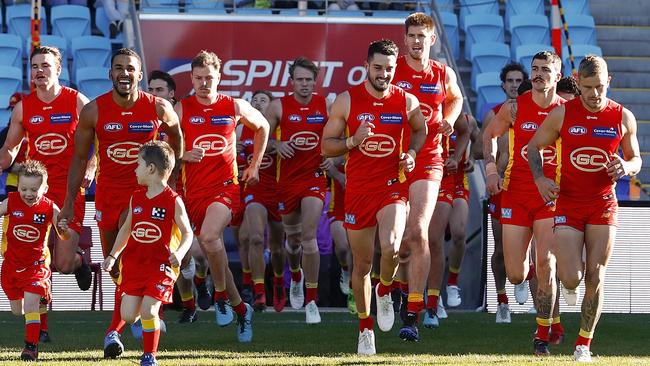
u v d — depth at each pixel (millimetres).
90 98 61938
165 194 24406
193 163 31328
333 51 54844
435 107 32000
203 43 54625
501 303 38938
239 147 38562
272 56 54750
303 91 37688
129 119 27203
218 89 54281
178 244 24719
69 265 32188
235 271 48375
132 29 56312
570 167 25703
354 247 27188
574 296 26141
